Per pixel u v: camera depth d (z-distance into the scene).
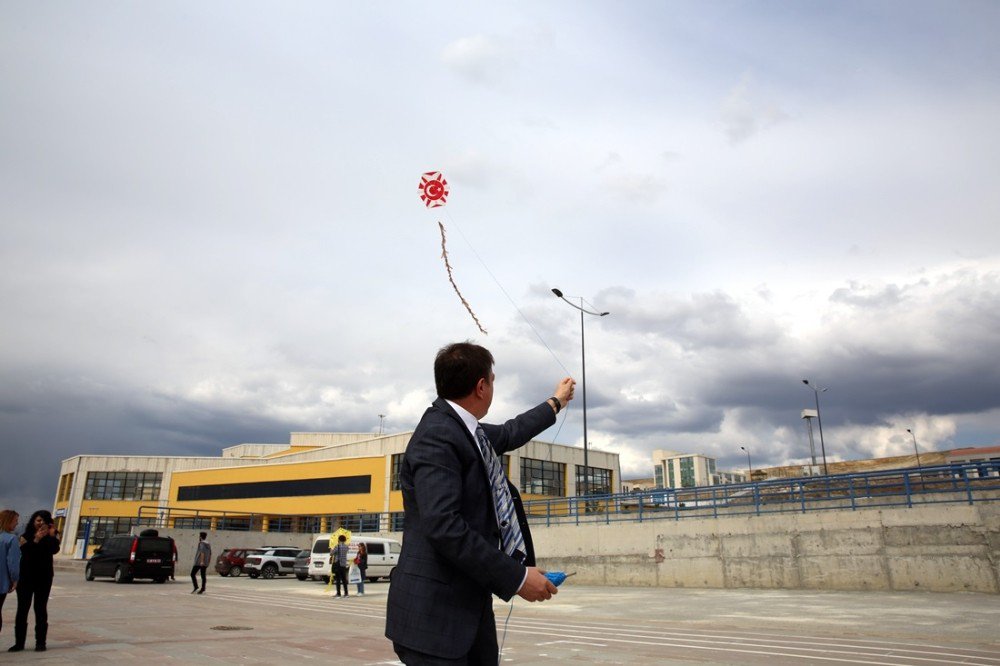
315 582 30.62
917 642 10.97
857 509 21.91
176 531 37.56
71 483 70.00
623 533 27.34
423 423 2.62
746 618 14.85
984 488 20.03
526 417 3.17
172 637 10.80
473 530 2.40
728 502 26.08
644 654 9.62
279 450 75.25
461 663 2.37
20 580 9.10
